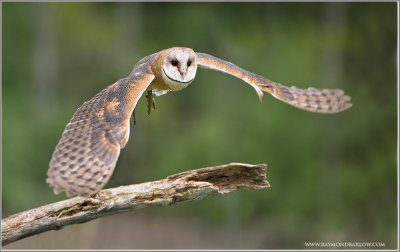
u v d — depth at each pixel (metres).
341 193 28.03
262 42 32.62
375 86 31.08
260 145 27.94
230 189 10.03
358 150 29.05
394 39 31.61
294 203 27.53
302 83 29.47
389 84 30.97
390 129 29.22
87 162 7.99
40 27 34.31
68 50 34.81
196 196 9.81
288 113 28.28
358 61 32.06
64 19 34.78
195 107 32.31
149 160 30.56
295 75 29.64
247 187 10.04
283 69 29.98
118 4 35.00
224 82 30.88
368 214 28.20
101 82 33.94
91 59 34.69
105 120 8.48
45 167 28.25
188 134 30.31
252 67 30.94
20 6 34.38
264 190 27.34
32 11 34.41
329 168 28.14
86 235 24.67
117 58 34.28
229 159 27.94
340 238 27.44
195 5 34.06
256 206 27.61
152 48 34.03
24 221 9.59
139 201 9.70
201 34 33.22
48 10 34.50
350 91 30.62
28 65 34.09
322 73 31.14
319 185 27.83
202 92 31.83
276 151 27.89
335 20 32.66
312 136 28.12
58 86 33.94
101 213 9.68
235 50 32.38
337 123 28.70
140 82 9.20
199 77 31.78
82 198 9.62
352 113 29.42
